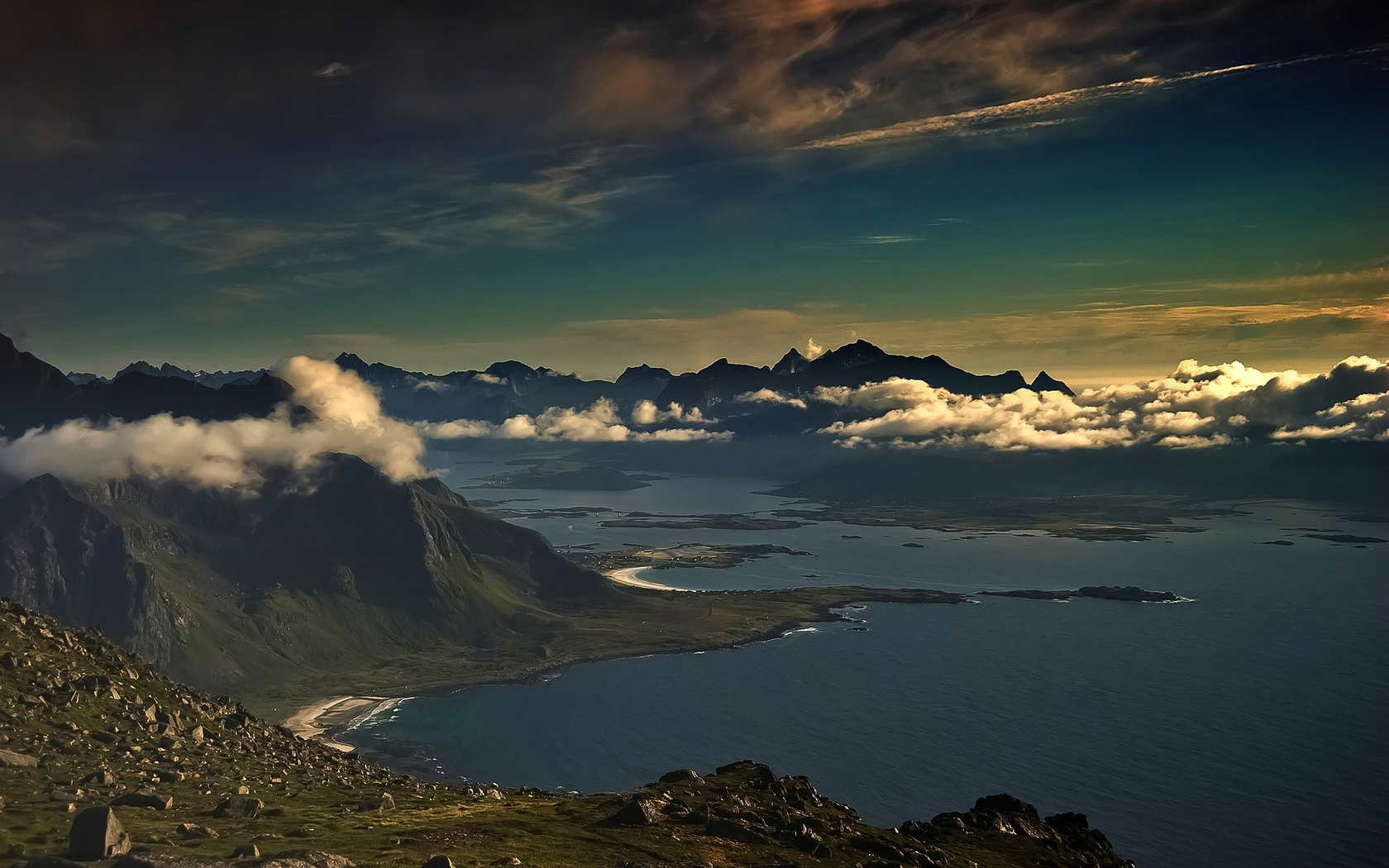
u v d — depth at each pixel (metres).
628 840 79.75
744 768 120.31
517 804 100.12
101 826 54.38
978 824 133.50
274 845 64.81
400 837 71.75
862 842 94.81
